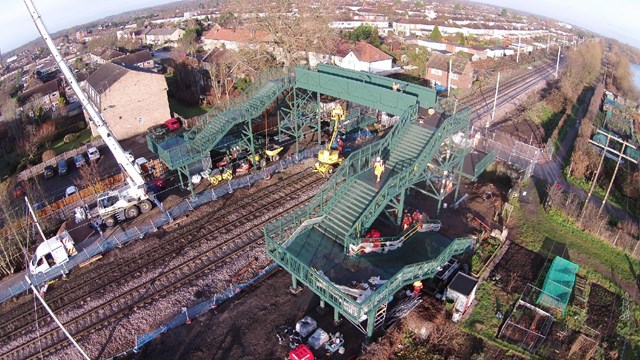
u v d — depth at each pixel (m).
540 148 43.47
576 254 27.19
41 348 21.11
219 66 65.12
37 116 61.81
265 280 24.80
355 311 18.52
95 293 24.56
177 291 24.28
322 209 25.39
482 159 32.53
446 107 30.39
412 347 20.25
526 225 29.67
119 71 48.50
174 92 62.97
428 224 26.12
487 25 146.00
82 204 34.09
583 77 75.62
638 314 23.03
